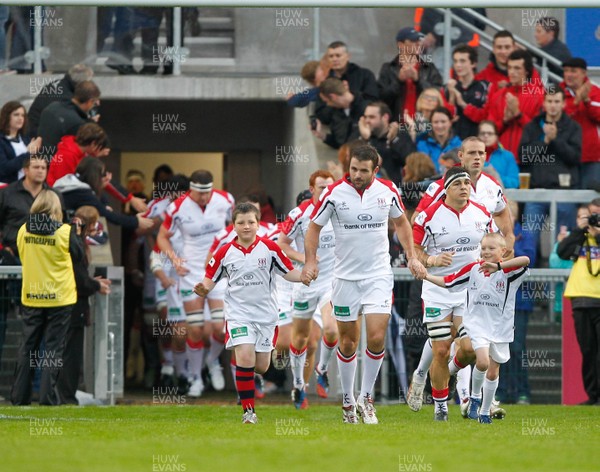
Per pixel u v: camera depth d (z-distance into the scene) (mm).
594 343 41219
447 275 33281
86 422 32156
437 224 33188
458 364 33719
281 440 26016
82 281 38750
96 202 43812
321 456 22703
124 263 55375
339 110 50219
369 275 31266
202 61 53594
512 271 30656
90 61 52781
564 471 20859
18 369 38094
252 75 53688
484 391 31812
